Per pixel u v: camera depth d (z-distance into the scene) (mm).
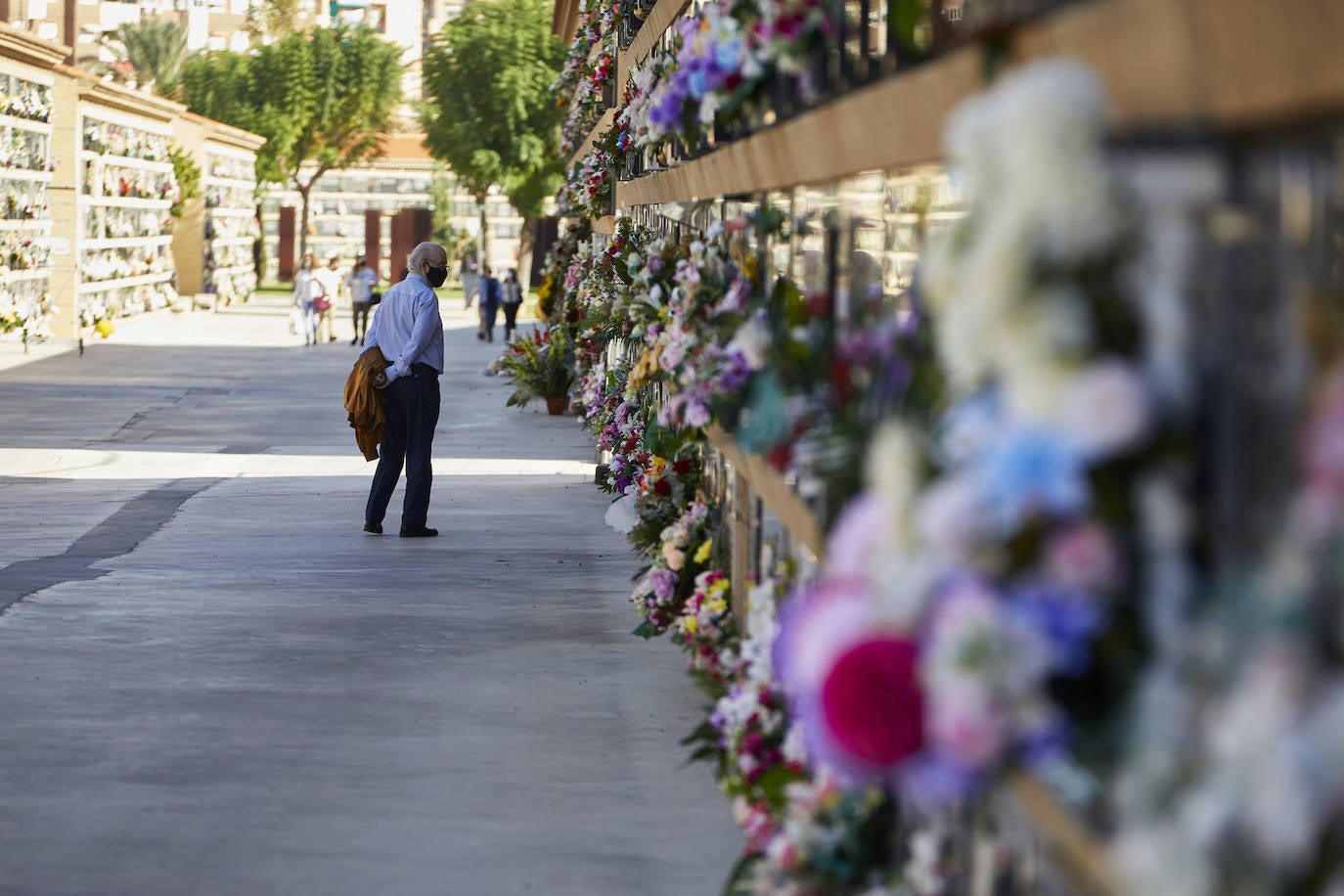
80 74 52531
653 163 14797
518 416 31547
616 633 12547
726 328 8617
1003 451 3363
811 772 6430
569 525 18328
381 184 129625
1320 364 2812
